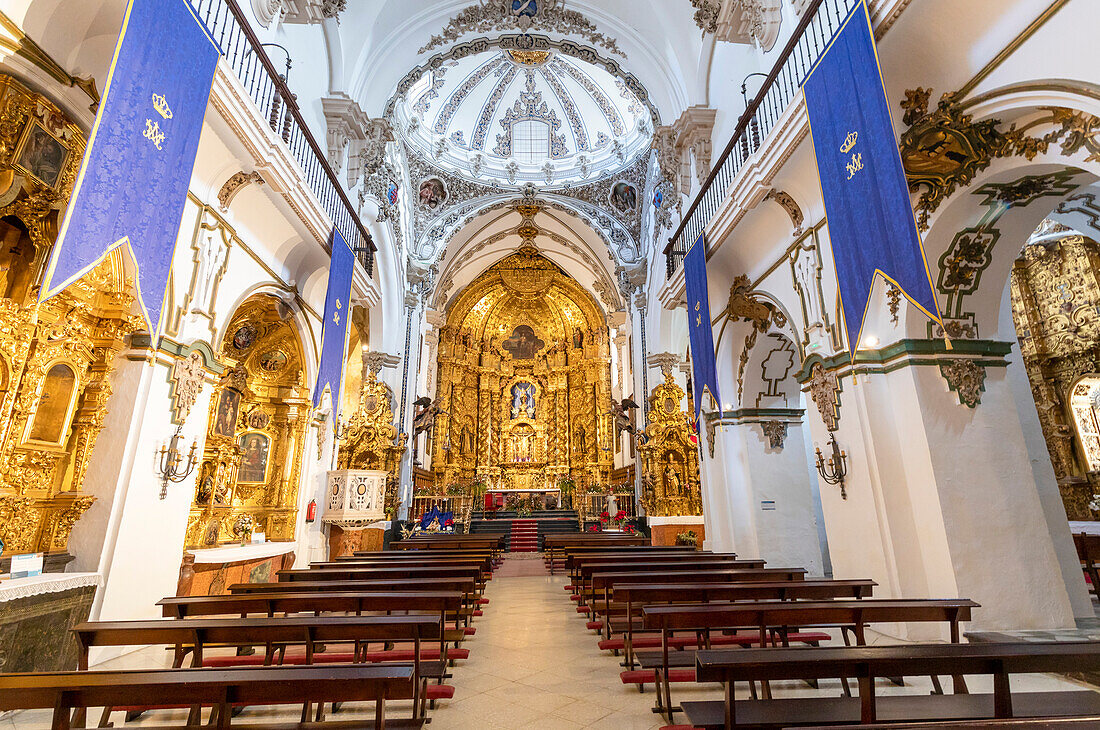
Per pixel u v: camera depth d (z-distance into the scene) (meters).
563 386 28.72
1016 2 4.58
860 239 5.48
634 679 4.89
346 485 12.40
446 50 14.16
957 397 6.04
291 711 4.39
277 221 8.66
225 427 10.33
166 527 6.54
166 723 4.14
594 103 21.66
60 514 5.62
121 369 6.25
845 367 6.82
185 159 5.18
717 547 11.25
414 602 4.69
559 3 13.39
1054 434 12.48
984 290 6.20
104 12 5.12
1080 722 1.98
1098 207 6.91
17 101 4.66
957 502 5.71
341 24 11.71
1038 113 4.71
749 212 8.61
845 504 6.73
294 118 8.77
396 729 2.98
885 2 5.17
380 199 14.68
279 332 11.04
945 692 4.46
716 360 11.73
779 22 8.41
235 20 7.14
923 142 5.27
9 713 4.09
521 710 4.31
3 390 5.24
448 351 26.84
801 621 3.98
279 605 4.61
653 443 17.17
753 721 2.81
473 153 22.22
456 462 26.73
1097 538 7.34
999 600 5.48
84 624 3.38
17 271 5.39
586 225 22.03
